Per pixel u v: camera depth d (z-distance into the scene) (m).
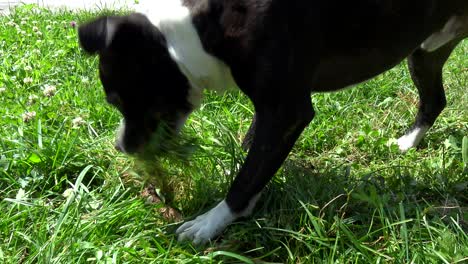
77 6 2.40
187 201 0.99
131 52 0.89
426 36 1.04
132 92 0.92
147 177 0.97
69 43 1.65
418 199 1.03
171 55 0.89
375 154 1.19
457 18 1.07
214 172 1.02
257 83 0.88
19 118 1.17
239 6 0.85
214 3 0.86
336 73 0.99
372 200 0.92
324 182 1.01
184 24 0.87
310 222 0.92
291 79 0.88
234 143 1.06
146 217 0.92
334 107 1.34
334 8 0.90
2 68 1.47
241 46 0.86
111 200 0.96
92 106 1.26
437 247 0.86
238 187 0.91
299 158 1.15
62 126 1.10
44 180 1.02
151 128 0.95
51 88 1.29
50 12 2.15
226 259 0.86
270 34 0.85
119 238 0.88
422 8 0.98
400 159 1.17
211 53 0.88
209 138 1.11
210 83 0.93
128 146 0.97
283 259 0.88
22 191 0.97
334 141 1.23
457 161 1.10
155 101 0.93
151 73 0.90
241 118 1.26
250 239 0.90
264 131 0.89
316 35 0.90
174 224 0.93
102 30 0.87
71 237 0.85
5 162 1.03
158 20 0.88
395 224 0.87
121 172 1.02
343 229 0.85
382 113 1.35
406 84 1.48
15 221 0.90
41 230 0.87
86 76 1.45
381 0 0.93
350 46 0.95
